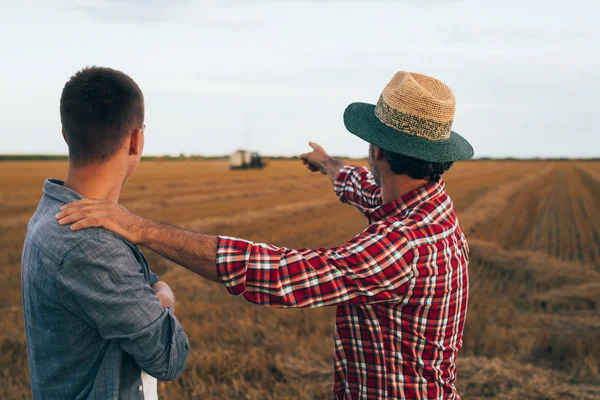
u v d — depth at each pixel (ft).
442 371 4.89
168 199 74.28
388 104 4.91
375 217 5.14
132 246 4.35
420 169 4.84
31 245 4.17
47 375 4.20
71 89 4.18
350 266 4.36
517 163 333.62
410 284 4.56
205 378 14.48
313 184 116.78
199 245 4.17
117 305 3.91
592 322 20.42
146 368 4.20
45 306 4.03
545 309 24.84
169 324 4.26
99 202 4.12
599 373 16.01
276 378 14.96
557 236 54.03
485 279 30.83
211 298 23.61
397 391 4.76
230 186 103.86
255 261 4.20
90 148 4.24
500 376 14.71
